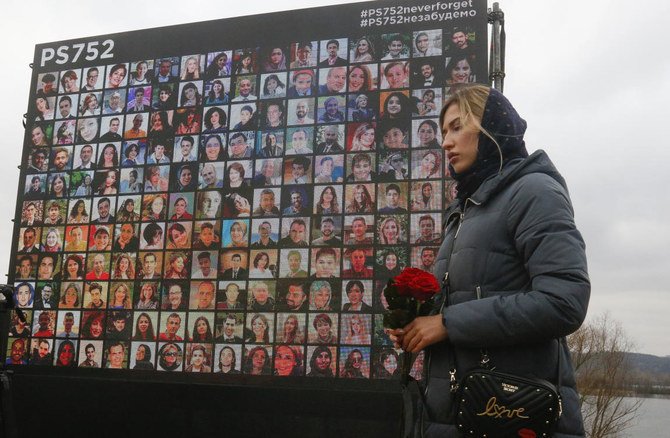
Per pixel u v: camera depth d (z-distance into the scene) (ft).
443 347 5.24
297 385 16.15
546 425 4.52
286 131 17.84
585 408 77.41
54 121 20.15
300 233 17.06
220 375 16.80
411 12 17.51
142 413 16.99
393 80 17.30
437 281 5.31
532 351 4.85
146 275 18.08
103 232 18.81
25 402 17.75
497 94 5.68
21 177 19.97
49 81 20.51
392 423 15.25
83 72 20.24
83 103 20.01
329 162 17.29
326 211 16.99
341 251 16.65
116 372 17.67
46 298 18.80
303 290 16.69
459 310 4.92
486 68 16.74
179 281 17.76
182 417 16.70
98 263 18.62
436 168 16.52
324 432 15.65
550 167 5.30
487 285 5.13
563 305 4.50
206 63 19.03
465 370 5.00
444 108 6.06
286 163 17.62
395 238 16.38
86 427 17.29
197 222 18.01
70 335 18.33
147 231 18.40
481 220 5.31
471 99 5.71
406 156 16.78
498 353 4.89
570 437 4.69
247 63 18.65
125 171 19.06
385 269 16.26
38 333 18.58
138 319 17.85
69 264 18.88
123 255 18.45
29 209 19.69
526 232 4.89
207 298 17.42
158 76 19.42
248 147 18.06
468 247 5.29
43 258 19.15
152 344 17.57
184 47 19.36
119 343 17.85
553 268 4.66
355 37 17.85
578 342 72.28
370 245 16.48
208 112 18.69
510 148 5.52
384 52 17.53
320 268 16.70
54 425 17.51
